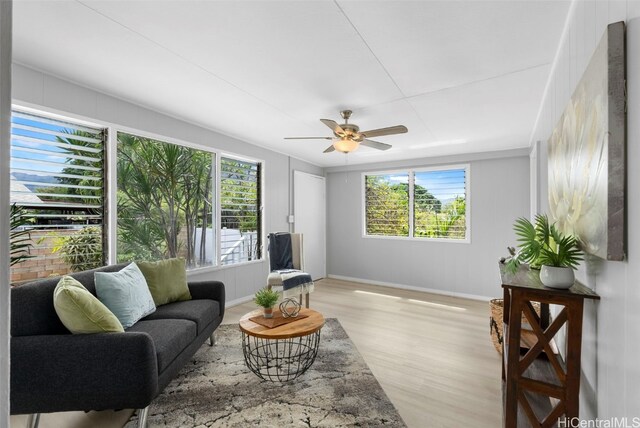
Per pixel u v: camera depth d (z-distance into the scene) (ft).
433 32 5.98
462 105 9.49
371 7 5.33
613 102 3.24
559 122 5.67
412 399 6.91
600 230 3.56
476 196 15.58
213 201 12.87
